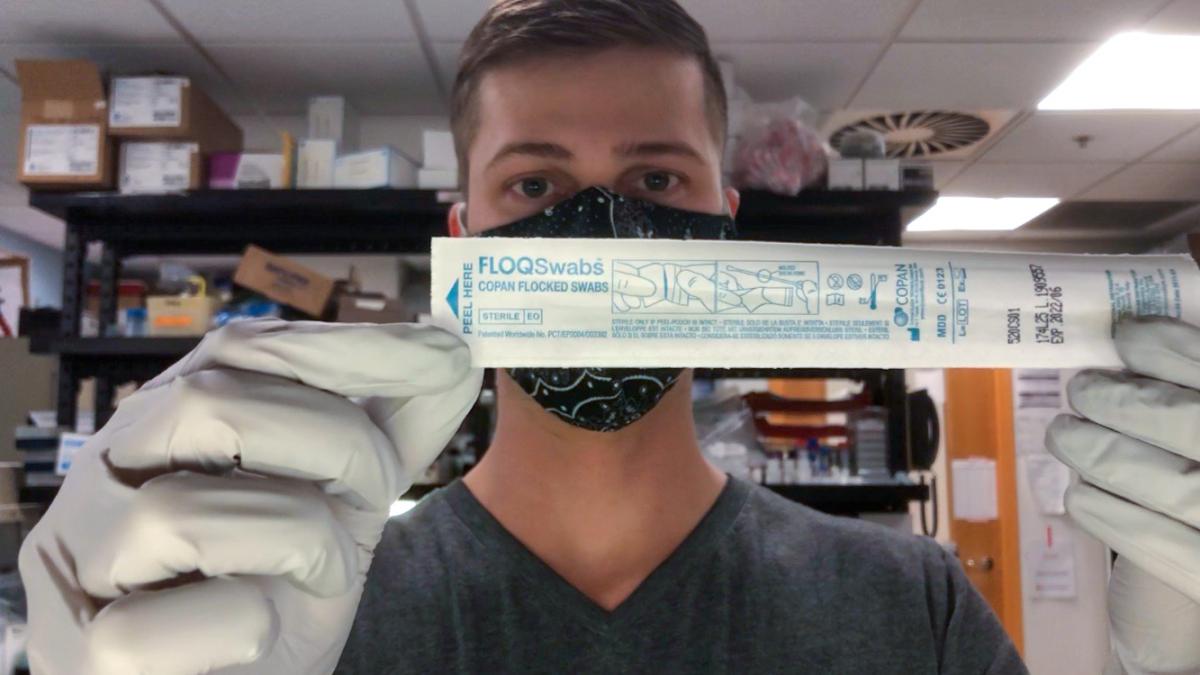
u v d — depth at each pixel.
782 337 0.58
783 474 2.50
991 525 4.41
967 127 3.32
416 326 0.55
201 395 0.51
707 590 0.78
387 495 0.55
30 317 3.39
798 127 2.50
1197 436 0.56
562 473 0.80
